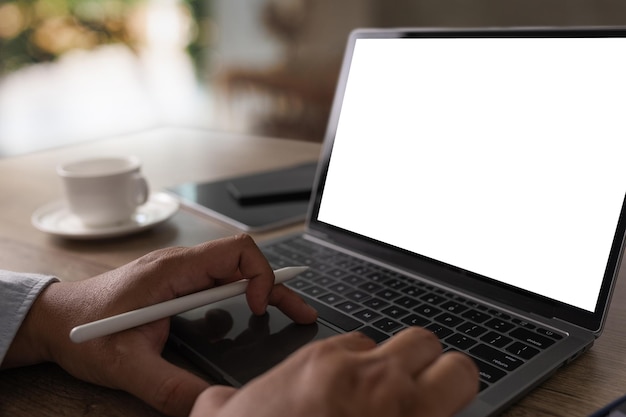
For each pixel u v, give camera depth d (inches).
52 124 116.8
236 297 23.6
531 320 20.7
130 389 17.0
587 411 16.3
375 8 56.2
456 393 12.2
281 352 19.2
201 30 86.7
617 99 20.6
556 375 18.1
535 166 22.4
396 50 29.0
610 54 21.1
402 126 27.8
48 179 46.8
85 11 114.0
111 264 29.0
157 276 19.5
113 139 61.9
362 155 29.4
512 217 22.7
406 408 11.7
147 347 17.7
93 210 32.6
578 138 21.3
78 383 18.8
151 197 39.0
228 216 35.2
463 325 20.6
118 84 116.3
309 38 65.8
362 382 12.0
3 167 51.6
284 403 12.0
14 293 20.1
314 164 45.9
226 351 19.3
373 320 21.3
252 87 76.3
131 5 109.0
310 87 68.1
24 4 110.7
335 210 30.2
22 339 19.6
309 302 23.2
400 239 26.7
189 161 50.7
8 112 113.0
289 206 37.1
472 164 24.5
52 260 29.8
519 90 23.5
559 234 21.1
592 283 19.9
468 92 25.3
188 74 94.4
